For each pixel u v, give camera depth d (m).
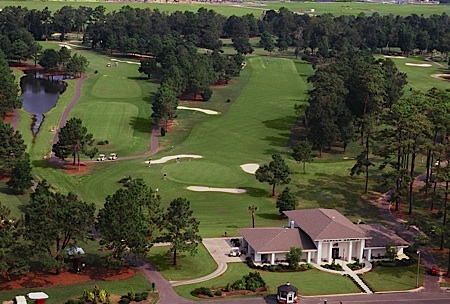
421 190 136.25
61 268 94.69
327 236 104.75
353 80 190.62
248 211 129.88
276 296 90.69
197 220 122.44
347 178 154.25
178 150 173.00
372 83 184.12
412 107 136.75
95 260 100.38
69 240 96.62
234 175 153.12
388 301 92.06
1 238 87.19
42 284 90.38
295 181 150.25
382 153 136.38
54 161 157.62
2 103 191.25
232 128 197.12
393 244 109.06
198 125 198.75
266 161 165.62
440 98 148.50
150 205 108.19
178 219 99.31
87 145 160.12
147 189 110.38
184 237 99.50
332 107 176.12
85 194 135.25
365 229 113.38
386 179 133.50
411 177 133.12
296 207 133.12
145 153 169.38
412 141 129.25
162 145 177.50
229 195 139.62
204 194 139.38
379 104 187.38
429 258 109.94
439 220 126.25
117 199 95.38
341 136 174.38
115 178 146.25
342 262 105.88
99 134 184.25
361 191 145.50
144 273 97.12
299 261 103.06
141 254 95.88
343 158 170.62
